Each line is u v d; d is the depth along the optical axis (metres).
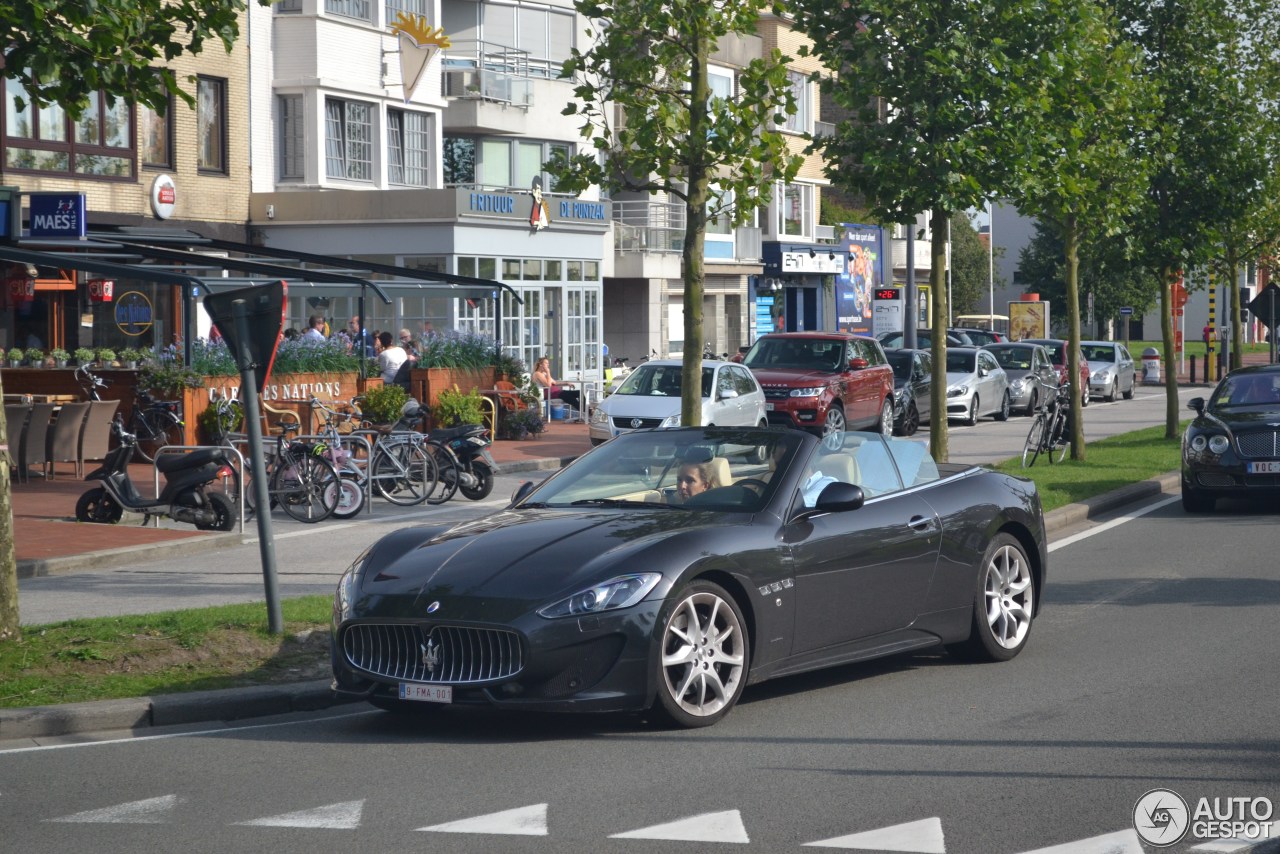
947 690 9.29
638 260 49.78
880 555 9.30
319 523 18.81
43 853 6.18
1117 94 23.78
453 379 29.23
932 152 18.70
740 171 14.63
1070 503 18.91
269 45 35.72
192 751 7.97
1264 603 12.24
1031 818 6.49
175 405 22.88
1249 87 29.00
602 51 14.45
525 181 46.00
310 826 6.48
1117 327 116.12
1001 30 18.77
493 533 8.66
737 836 6.26
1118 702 8.80
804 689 9.39
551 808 6.70
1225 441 18.64
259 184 35.62
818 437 9.48
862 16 19.11
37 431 21.30
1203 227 28.53
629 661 7.87
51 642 9.82
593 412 26.17
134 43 11.90
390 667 8.15
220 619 10.45
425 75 39.84
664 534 8.36
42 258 21.16
